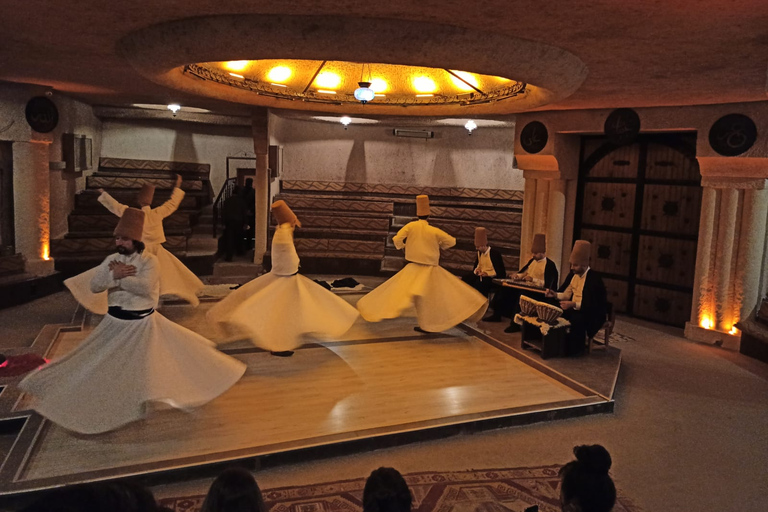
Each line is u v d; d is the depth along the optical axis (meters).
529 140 9.74
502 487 4.20
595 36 4.87
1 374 5.66
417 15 4.61
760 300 8.16
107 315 4.57
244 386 5.77
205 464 4.20
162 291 7.68
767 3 3.76
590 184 10.09
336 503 3.93
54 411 4.27
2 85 9.01
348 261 12.07
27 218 9.70
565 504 2.74
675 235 9.12
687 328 8.55
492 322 8.39
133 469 4.07
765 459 4.88
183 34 5.08
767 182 7.87
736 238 8.09
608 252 9.96
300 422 4.96
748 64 5.52
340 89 9.22
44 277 9.69
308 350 6.98
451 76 8.53
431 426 4.95
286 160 13.66
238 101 9.09
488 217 12.42
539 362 6.68
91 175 12.91
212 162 14.58
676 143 8.98
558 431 5.24
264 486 4.14
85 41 5.84
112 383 4.36
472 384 6.02
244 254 12.82
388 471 2.48
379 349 7.12
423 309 7.44
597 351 7.21
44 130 9.52
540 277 7.93
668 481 4.46
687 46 4.98
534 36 5.03
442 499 4.01
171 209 8.01
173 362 4.57
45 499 1.99
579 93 7.48
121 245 4.46
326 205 13.14
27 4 4.54
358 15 4.74
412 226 7.55
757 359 7.61
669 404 5.99
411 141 13.62
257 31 4.88
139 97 10.30
